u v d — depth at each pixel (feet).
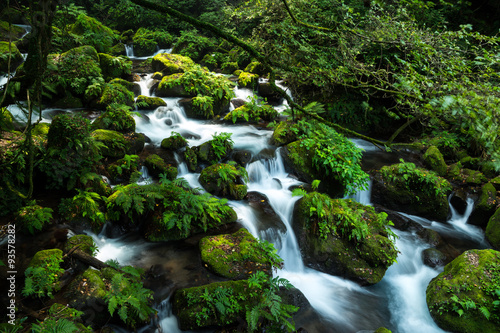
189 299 16.44
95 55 39.68
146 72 47.96
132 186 22.66
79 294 15.64
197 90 40.14
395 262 22.11
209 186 25.67
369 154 34.91
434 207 27.50
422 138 37.81
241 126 37.50
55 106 34.55
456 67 11.76
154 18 62.03
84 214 20.90
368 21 14.37
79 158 23.65
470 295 18.22
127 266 17.62
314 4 24.89
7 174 21.15
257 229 22.58
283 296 17.71
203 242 20.42
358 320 18.33
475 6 39.70
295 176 29.25
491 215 26.68
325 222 22.02
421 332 17.92
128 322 15.38
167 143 29.94
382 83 12.72
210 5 67.31
